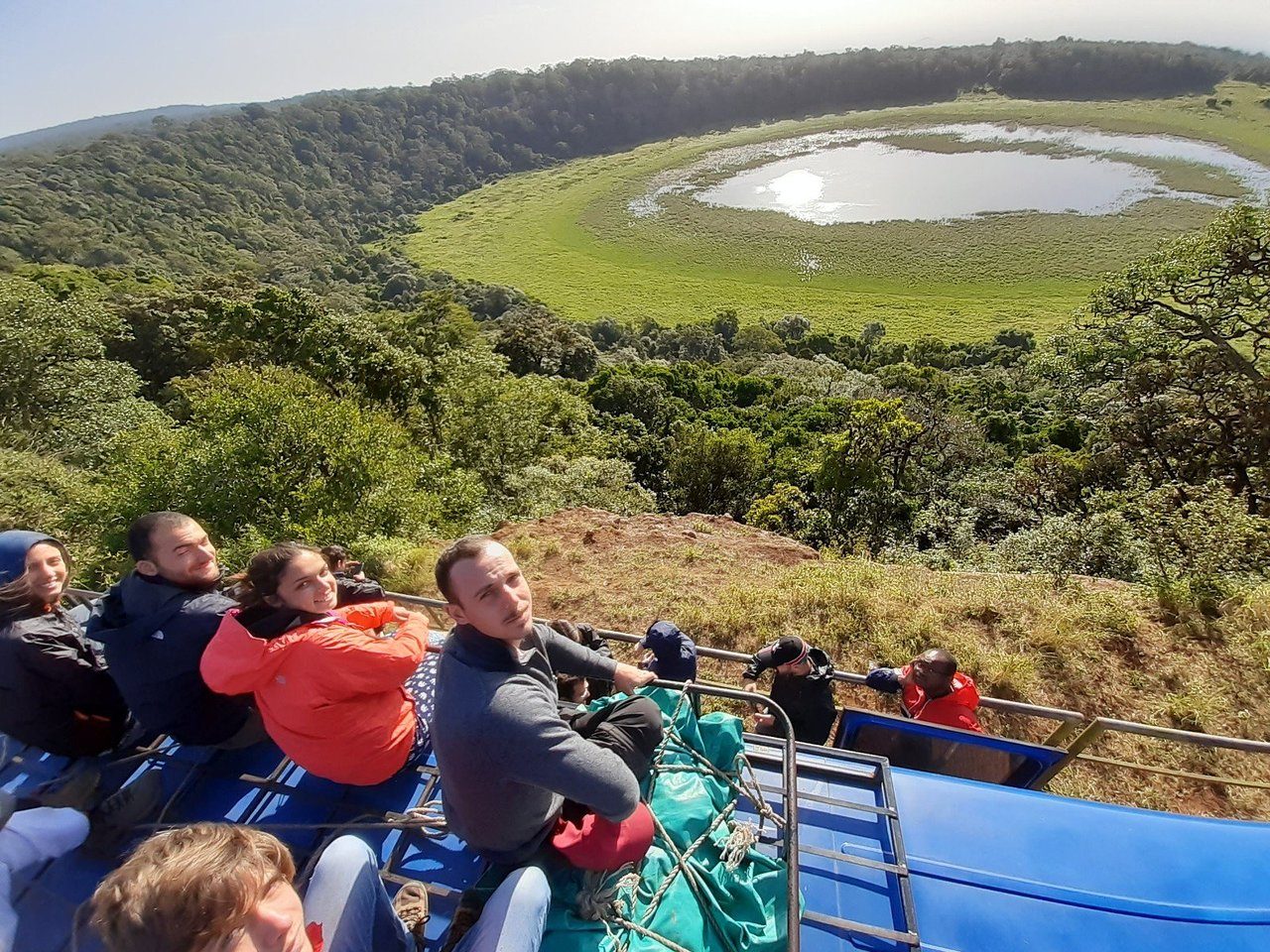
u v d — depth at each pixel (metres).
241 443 15.52
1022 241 102.50
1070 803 3.87
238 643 3.04
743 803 3.66
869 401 27.88
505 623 2.67
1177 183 112.94
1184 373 22.02
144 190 174.25
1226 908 3.45
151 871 1.82
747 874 3.12
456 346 48.00
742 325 94.19
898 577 9.73
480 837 2.72
